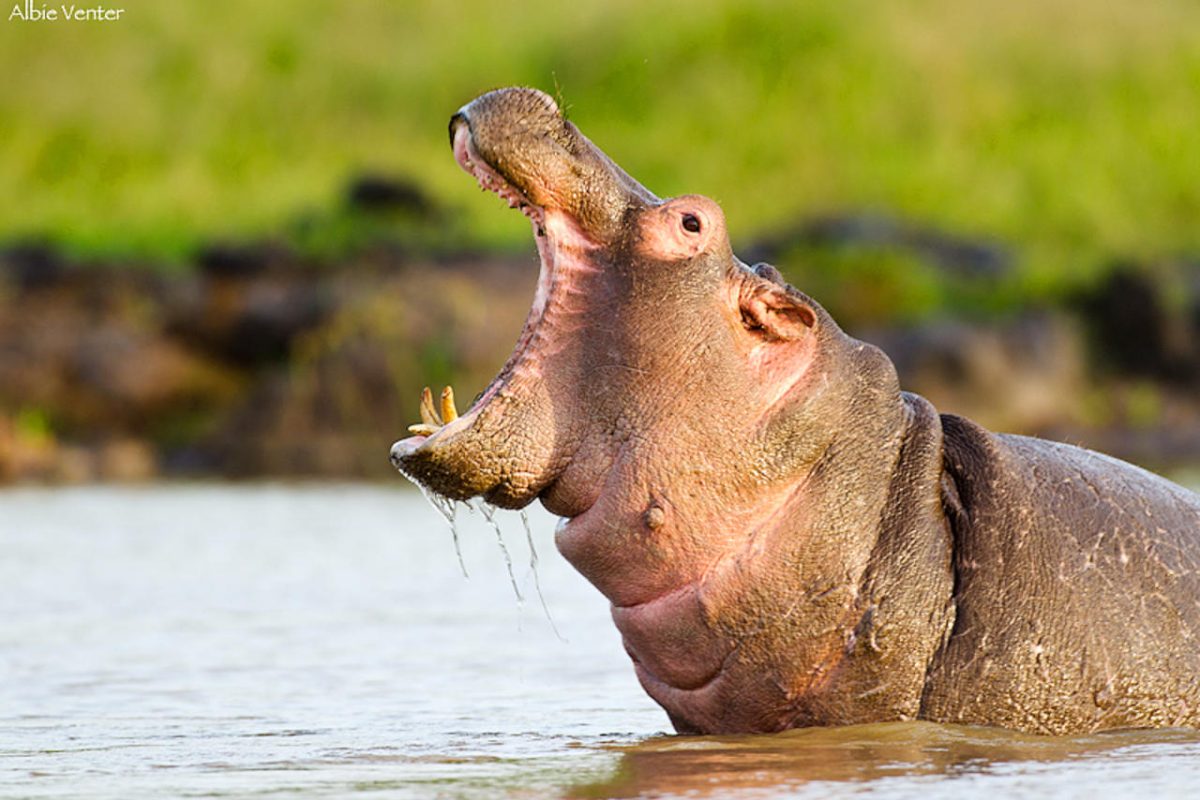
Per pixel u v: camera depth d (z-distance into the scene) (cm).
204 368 6419
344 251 6956
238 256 6781
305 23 9188
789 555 1877
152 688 2428
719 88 8712
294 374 6153
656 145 8412
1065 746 1841
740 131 8500
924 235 7525
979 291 7162
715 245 1898
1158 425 6391
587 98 8731
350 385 6122
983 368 6272
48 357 6256
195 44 8975
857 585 1889
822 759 1784
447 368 6178
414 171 8181
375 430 6075
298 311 6438
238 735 2086
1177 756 1792
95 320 6488
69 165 8331
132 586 3366
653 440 1872
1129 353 6938
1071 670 1898
